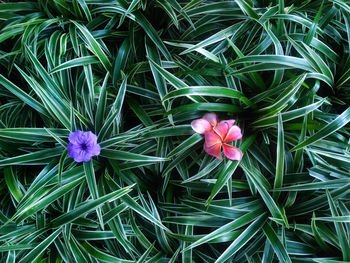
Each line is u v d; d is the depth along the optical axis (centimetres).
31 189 95
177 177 108
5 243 98
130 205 97
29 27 102
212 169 98
